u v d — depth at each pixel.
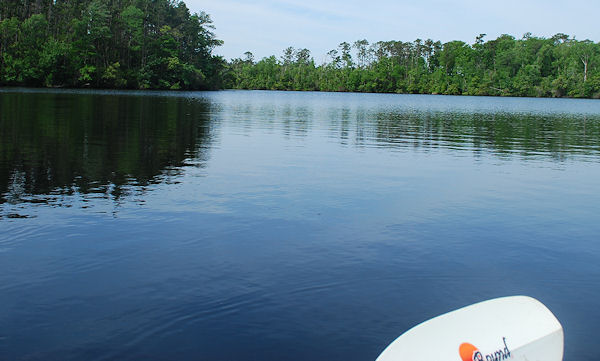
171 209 7.30
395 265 5.35
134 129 18.03
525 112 40.84
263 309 4.27
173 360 3.51
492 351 2.96
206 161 11.61
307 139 16.73
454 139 17.97
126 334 3.84
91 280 4.80
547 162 12.82
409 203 8.05
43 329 3.89
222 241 5.98
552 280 5.06
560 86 95.75
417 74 116.38
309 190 8.77
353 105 47.84
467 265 5.41
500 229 6.77
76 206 7.35
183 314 4.16
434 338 2.96
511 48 109.88
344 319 4.13
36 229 6.24
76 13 74.56
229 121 23.61
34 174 9.52
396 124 24.55
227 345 3.71
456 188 9.30
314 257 5.52
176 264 5.23
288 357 3.57
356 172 10.63
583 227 6.93
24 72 62.47
